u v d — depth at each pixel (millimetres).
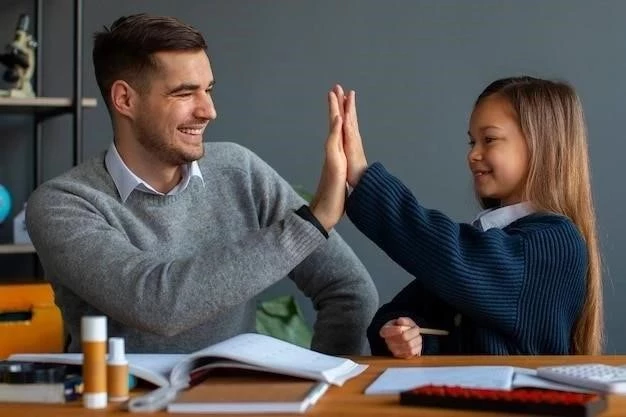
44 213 2086
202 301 1844
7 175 3742
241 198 2354
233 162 2369
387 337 1923
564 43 3930
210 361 1640
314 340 2371
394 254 1970
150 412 1419
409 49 3924
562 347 2020
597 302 2141
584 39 3926
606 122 3934
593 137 3932
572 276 2012
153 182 2246
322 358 1741
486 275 1928
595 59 3930
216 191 2320
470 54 3934
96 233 2021
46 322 3189
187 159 2195
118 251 1968
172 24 2176
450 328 2105
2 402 1516
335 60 3912
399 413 1387
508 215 2121
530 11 3926
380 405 1444
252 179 2385
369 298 2371
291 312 3604
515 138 2133
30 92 3463
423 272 1941
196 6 3865
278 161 3910
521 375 1626
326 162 1945
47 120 3773
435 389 1455
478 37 3934
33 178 3760
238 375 1644
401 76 3926
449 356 1932
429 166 3936
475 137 2189
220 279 1841
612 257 3916
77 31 3424
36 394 1508
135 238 2186
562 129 2135
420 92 3930
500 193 2166
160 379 1588
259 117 3898
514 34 3936
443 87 3936
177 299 1847
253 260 1851
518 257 1953
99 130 3832
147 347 2197
